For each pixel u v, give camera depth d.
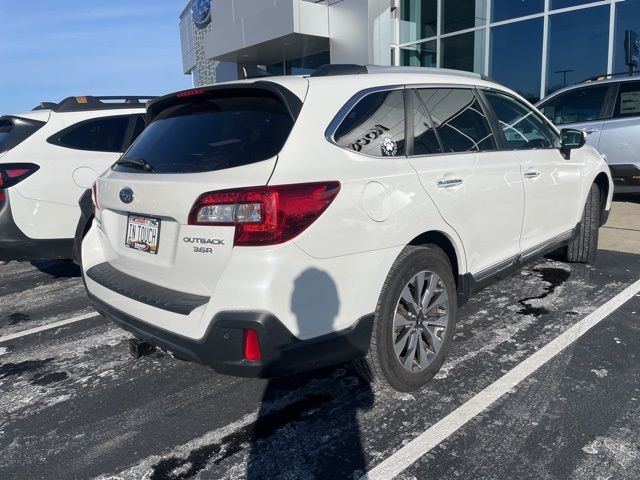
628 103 7.64
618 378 3.10
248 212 2.28
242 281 2.27
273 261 2.26
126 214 2.93
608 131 7.71
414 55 14.11
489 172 3.40
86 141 5.24
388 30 13.92
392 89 3.02
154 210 2.60
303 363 2.41
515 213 3.69
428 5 13.51
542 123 4.36
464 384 3.10
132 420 2.93
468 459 2.45
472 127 3.49
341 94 2.78
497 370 3.25
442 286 3.09
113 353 3.84
